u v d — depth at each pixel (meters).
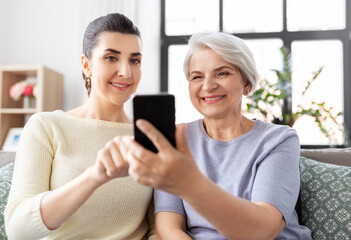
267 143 1.09
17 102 3.52
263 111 3.14
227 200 0.73
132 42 1.15
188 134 1.25
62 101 3.66
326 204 1.25
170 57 3.89
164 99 0.67
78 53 3.69
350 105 3.57
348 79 3.58
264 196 0.94
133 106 0.67
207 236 1.05
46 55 3.76
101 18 1.19
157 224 1.13
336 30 3.62
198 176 0.67
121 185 1.14
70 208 0.84
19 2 3.81
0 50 3.78
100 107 1.24
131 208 1.17
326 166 1.36
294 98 3.63
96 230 1.12
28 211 0.88
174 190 0.66
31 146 1.09
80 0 3.65
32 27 3.79
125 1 3.65
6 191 1.29
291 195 0.98
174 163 0.62
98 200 1.10
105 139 1.19
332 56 3.66
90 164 1.14
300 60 3.68
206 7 3.85
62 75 3.65
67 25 3.76
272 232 0.87
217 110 1.13
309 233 1.17
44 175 1.07
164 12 3.86
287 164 1.03
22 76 3.58
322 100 3.61
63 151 1.13
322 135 3.54
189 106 3.82
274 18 3.76
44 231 0.88
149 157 0.62
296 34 3.66
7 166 1.44
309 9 3.71
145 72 3.76
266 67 3.69
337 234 1.20
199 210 0.72
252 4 3.78
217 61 1.11
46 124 1.14
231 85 1.12
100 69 1.14
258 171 1.03
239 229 0.78
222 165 1.12
